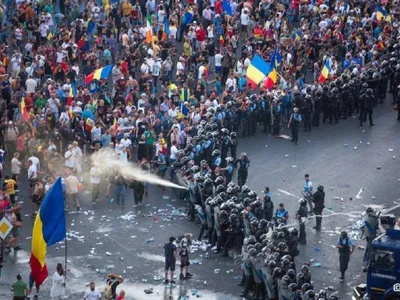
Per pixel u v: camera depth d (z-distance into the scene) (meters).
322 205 122.81
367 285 99.81
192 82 156.00
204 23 171.50
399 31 174.12
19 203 129.25
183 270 112.12
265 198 118.62
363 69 161.00
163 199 132.00
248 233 113.50
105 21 169.00
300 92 151.38
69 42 160.12
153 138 138.62
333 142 148.75
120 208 129.25
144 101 148.12
